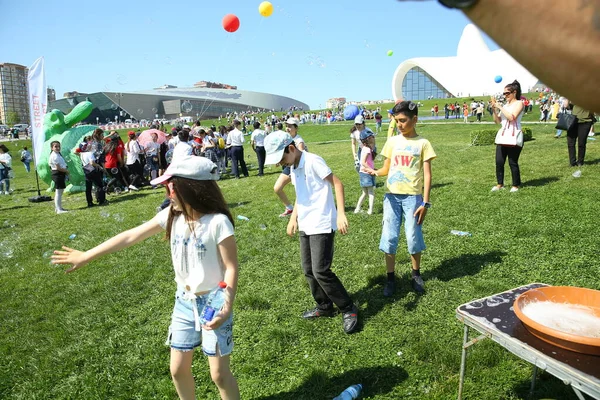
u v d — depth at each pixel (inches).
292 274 187.3
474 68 2763.3
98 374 124.8
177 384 93.0
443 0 18.4
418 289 156.0
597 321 83.4
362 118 294.8
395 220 152.9
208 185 87.4
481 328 86.4
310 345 130.6
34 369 129.8
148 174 569.9
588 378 66.6
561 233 192.4
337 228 135.8
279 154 128.3
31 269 226.5
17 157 1299.2
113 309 167.6
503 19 17.8
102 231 302.7
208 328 84.4
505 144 267.3
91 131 543.5
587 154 374.9
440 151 535.8
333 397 107.5
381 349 125.0
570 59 16.8
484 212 238.5
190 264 88.1
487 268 169.5
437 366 114.6
